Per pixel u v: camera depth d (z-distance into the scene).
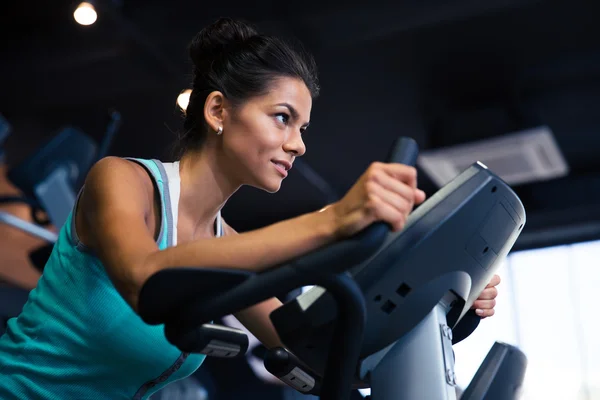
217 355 0.87
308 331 0.91
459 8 4.62
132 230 0.96
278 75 1.22
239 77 1.22
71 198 3.48
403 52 5.25
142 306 0.78
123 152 6.80
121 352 1.27
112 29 4.89
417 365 0.96
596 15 4.85
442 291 0.97
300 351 0.95
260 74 1.22
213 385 5.61
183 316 0.79
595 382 7.25
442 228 0.92
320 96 5.80
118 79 5.45
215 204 1.31
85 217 1.12
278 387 5.71
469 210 0.94
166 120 6.20
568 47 5.23
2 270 3.98
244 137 1.22
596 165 7.09
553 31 5.05
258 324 1.44
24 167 3.32
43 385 1.29
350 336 0.82
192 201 1.29
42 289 1.29
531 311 7.59
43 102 5.95
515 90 5.66
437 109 5.91
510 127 5.59
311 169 6.98
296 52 1.27
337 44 4.96
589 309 7.41
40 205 3.44
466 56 5.32
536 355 7.47
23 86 5.65
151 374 1.32
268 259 0.83
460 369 7.39
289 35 4.84
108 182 1.06
